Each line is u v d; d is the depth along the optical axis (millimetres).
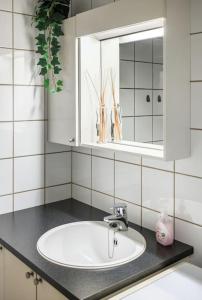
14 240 1454
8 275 1470
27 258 1289
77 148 1960
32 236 1498
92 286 1104
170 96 1248
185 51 1281
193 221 1370
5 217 1734
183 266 1307
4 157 1748
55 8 1672
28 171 1847
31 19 1753
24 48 1745
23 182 1834
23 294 1364
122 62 1569
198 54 1283
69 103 1648
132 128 1547
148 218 1565
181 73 1276
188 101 1317
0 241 1481
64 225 1603
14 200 1812
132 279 1162
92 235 1624
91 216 1746
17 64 1731
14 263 1412
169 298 1094
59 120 1743
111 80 1623
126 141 1580
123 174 1672
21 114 1778
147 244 1415
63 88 1680
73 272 1188
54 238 1533
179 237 1430
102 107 1655
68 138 1682
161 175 1483
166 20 1187
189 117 1327
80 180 1960
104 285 1109
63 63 1657
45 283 1220
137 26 1316
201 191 1328
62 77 1675
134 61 1513
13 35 1702
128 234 1507
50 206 1904
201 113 1298
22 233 1530
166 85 1230
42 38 1721
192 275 1239
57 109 1751
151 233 1526
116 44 1588
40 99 1839
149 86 1458
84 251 1607
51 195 1956
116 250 1509
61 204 1938
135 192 1618
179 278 1218
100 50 1649
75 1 1852
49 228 1586
